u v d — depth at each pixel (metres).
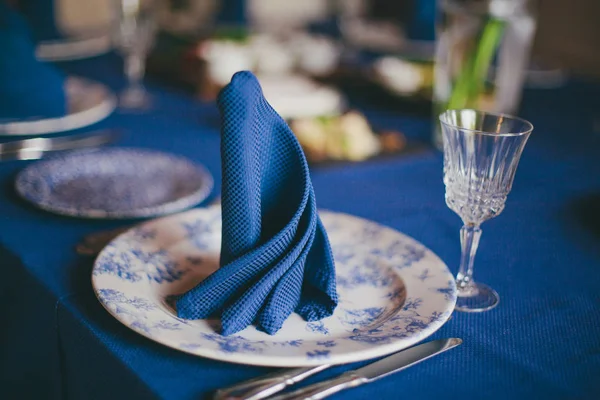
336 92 1.36
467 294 0.70
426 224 0.86
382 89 1.40
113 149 0.99
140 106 1.28
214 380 0.57
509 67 1.20
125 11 1.37
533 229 0.86
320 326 0.62
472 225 0.70
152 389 0.55
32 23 1.74
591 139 1.22
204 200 0.89
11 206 0.84
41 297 0.69
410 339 0.58
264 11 3.05
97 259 0.68
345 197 0.92
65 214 0.79
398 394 0.56
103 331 0.62
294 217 0.63
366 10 2.68
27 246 0.75
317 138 1.06
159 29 1.74
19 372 0.77
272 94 1.23
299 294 0.64
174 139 1.12
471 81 1.10
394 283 0.69
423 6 1.91
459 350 0.61
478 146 0.65
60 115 1.14
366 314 0.65
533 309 0.68
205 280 0.61
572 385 0.58
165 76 1.52
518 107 1.38
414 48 1.83
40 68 1.12
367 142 1.08
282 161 0.65
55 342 0.69
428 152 1.11
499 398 0.56
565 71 1.73
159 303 0.64
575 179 1.03
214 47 1.43
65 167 0.92
